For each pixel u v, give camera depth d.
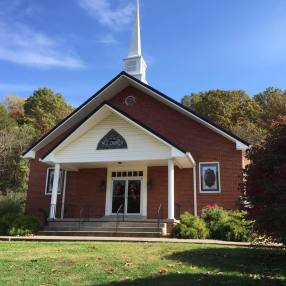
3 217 18.30
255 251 11.71
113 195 22.88
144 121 23.72
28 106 65.62
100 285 7.34
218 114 53.00
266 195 9.25
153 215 21.78
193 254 10.95
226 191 20.95
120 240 14.38
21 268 8.88
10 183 44.41
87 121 20.38
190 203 21.44
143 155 19.75
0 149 44.78
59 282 7.55
